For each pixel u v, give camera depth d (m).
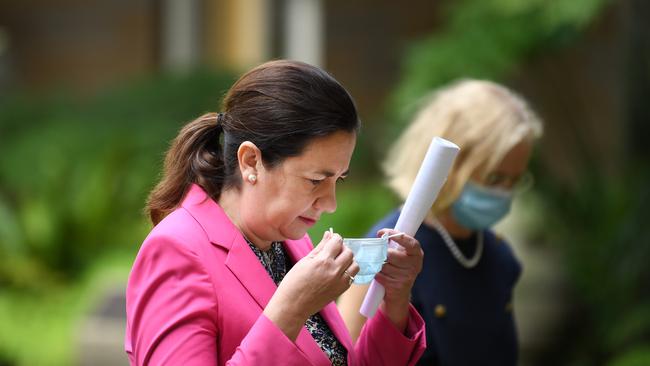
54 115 32.09
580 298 20.52
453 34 26.69
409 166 8.83
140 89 32.56
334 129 6.00
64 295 23.98
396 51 34.38
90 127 30.44
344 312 7.87
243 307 6.12
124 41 36.53
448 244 8.75
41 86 37.12
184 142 6.62
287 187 6.10
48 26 37.28
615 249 20.66
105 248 25.56
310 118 5.98
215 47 37.56
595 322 20.28
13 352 21.98
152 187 7.00
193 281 6.03
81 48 36.91
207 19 37.50
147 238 6.23
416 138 8.88
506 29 25.62
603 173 27.58
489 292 8.82
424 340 7.18
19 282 24.41
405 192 8.77
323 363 6.37
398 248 6.71
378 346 7.07
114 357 18.05
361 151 29.94
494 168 8.45
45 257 25.14
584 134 28.80
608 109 28.56
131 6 36.41
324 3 35.34
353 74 34.94
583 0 24.33
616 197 22.53
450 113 8.66
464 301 8.66
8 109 32.53
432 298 8.59
